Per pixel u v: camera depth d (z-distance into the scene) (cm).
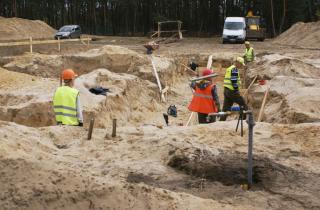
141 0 5988
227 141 812
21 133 752
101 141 801
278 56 2006
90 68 2203
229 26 3859
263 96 1396
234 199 570
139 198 500
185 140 780
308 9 5444
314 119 1052
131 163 689
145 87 1870
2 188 470
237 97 1216
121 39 4641
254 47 3338
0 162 499
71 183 492
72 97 883
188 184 616
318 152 755
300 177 647
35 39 4006
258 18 4094
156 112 1688
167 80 2092
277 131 876
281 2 5328
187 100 1941
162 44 3866
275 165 683
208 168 660
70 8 6325
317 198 578
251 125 602
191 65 2423
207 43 3972
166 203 506
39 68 2219
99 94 1445
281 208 549
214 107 1095
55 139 802
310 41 3525
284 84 1430
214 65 2634
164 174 650
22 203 458
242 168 664
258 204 557
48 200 466
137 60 2178
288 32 4069
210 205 528
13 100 1405
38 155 595
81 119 890
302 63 1788
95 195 485
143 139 792
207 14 5903
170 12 6006
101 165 679
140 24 6178
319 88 1277
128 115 1505
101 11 6238
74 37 4059
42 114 1212
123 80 1670
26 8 6228
